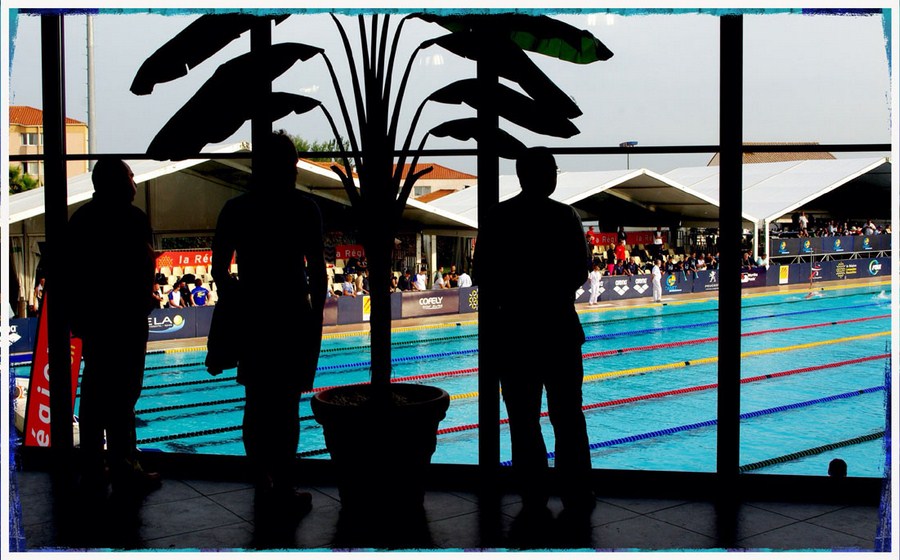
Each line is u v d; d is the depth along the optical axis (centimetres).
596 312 2256
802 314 2175
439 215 2494
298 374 368
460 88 377
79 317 385
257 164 389
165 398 1176
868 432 941
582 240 372
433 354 1571
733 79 380
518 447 375
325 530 346
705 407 1095
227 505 379
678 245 3519
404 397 379
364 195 368
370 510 357
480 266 373
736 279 385
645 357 1532
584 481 372
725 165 386
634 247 3272
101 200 385
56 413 435
